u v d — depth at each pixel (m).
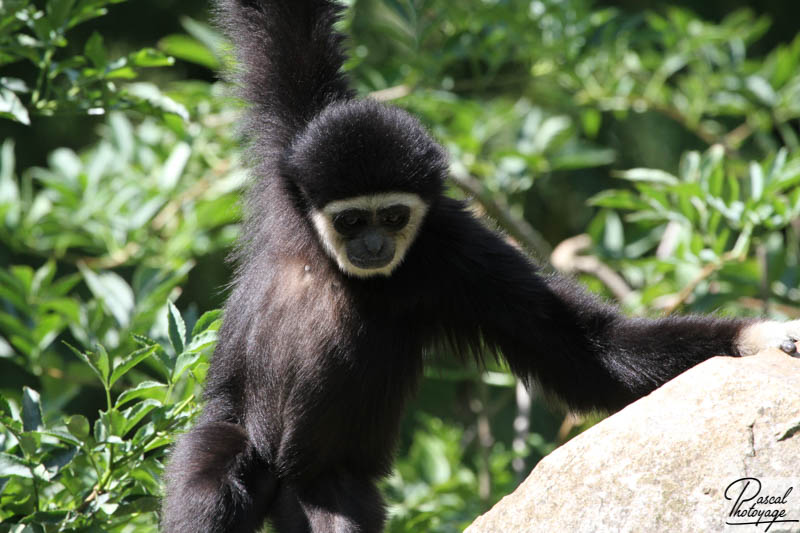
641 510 7.34
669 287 15.25
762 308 14.60
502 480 16.66
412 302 10.41
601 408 9.97
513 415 21.58
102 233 16.23
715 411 7.57
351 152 9.95
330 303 10.43
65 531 9.58
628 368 9.59
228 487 10.06
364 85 17.14
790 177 13.45
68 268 22.34
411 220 10.11
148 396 10.97
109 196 16.39
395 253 10.11
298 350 10.38
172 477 10.12
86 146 23.81
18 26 11.78
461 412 21.36
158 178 16.20
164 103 11.92
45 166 23.66
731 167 17.30
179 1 24.31
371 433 10.64
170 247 16.11
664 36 18.20
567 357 9.94
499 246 10.27
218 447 10.34
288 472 10.48
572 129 18.97
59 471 9.86
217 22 11.85
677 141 23.67
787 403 7.42
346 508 10.34
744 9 24.58
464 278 10.23
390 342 10.46
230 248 17.47
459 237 10.25
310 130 10.29
